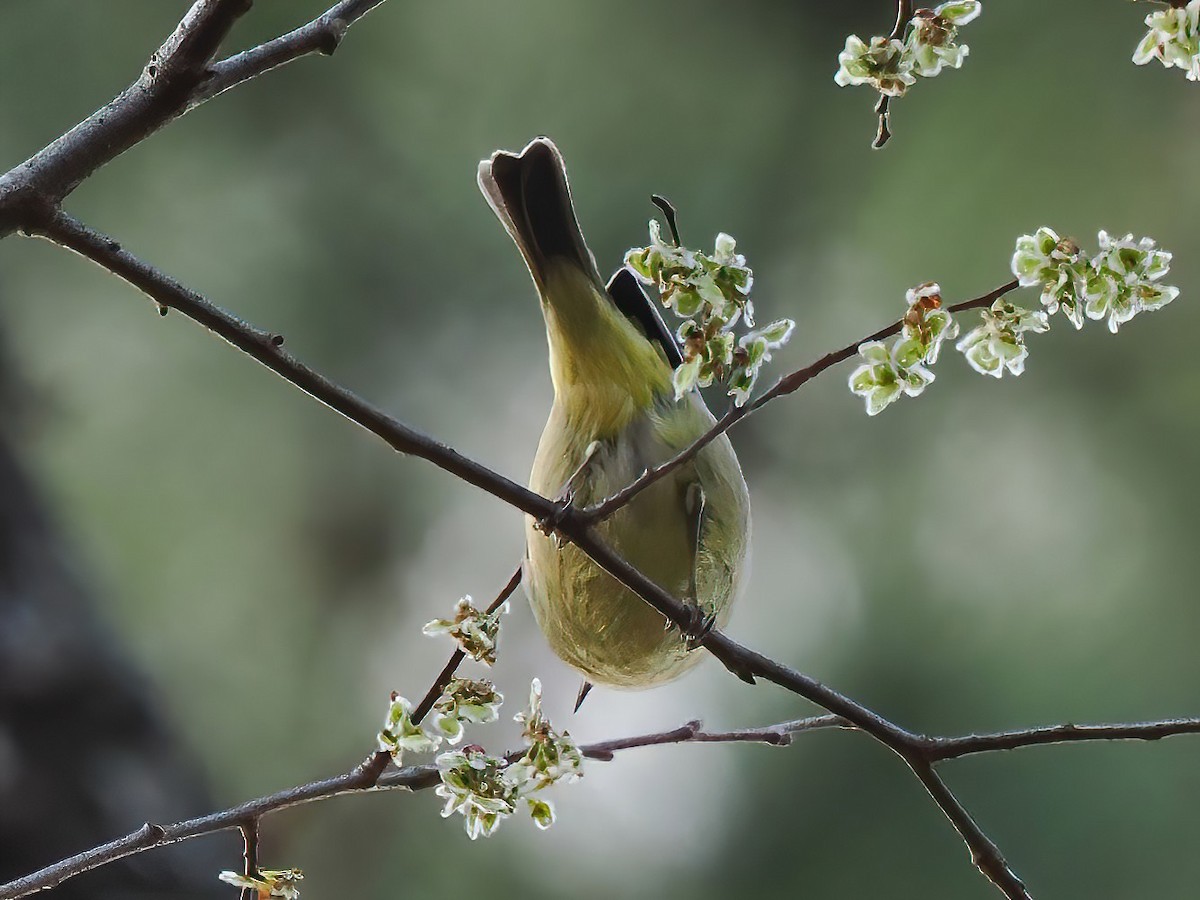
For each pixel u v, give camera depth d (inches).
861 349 162.9
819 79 427.5
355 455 416.2
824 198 422.9
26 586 289.7
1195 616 375.6
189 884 278.2
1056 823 362.3
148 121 167.3
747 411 168.1
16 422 319.3
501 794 166.7
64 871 174.4
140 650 339.0
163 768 287.7
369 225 416.5
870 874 367.9
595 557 175.8
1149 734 179.5
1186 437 388.8
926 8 160.2
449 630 170.9
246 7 165.2
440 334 419.2
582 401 225.3
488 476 171.2
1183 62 154.5
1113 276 159.5
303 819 384.8
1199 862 354.6
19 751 272.8
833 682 388.8
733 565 229.0
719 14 430.6
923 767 182.4
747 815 381.7
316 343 412.5
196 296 162.2
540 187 224.8
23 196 159.8
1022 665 379.9
